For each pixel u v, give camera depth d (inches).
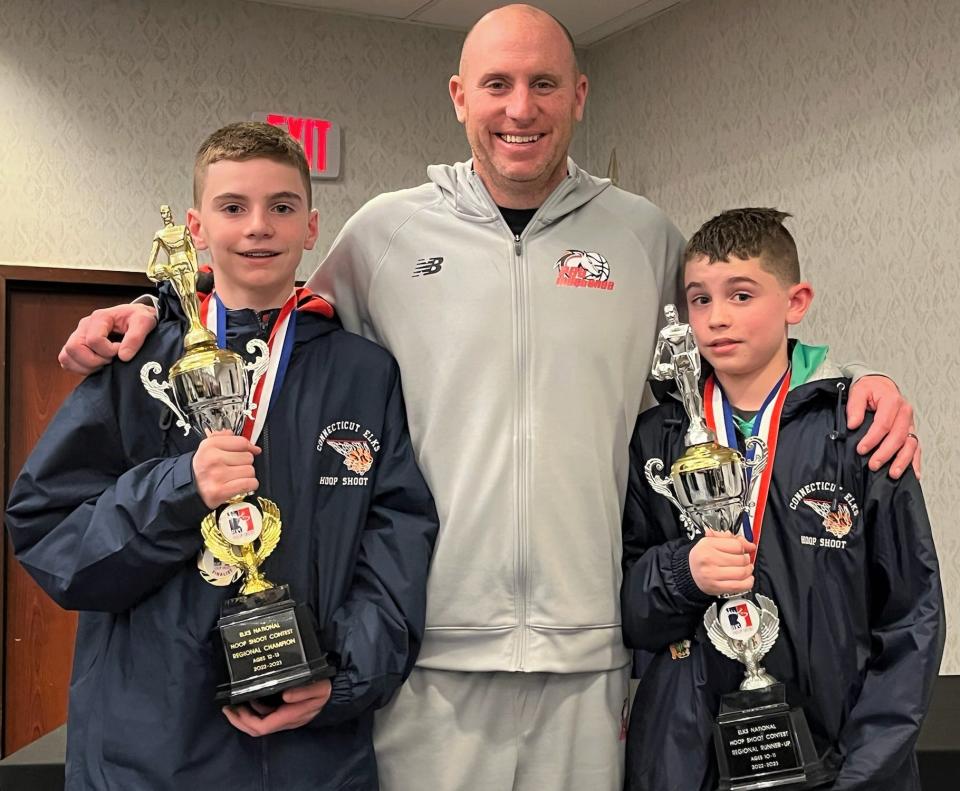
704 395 67.4
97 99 155.9
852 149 136.5
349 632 60.3
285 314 65.1
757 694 59.0
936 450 126.5
